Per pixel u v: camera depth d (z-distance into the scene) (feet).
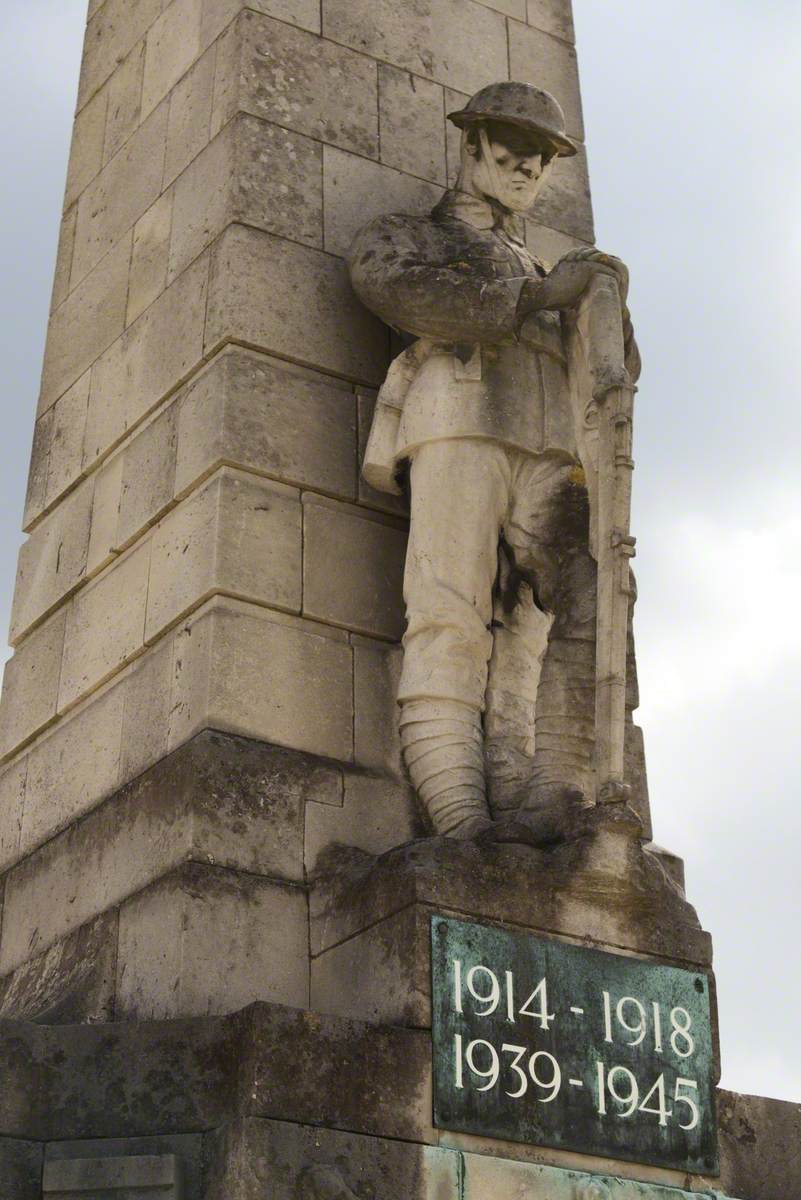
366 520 25.39
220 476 24.57
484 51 30.07
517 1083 20.76
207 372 25.66
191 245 27.09
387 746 24.17
